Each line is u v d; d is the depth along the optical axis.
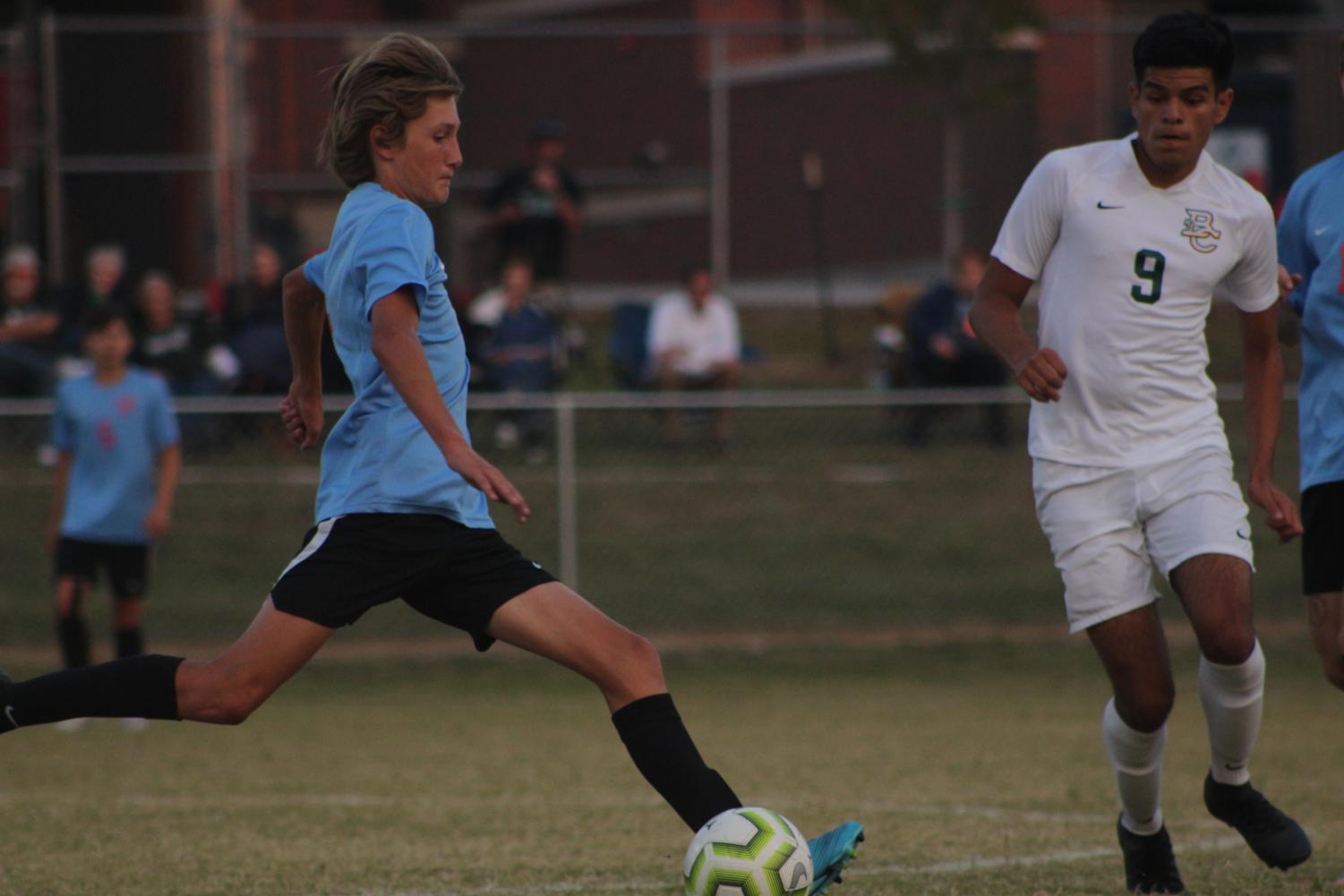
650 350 52.00
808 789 23.28
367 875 16.72
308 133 60.78
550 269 55.44
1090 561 15.20
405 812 21.58
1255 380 16.48
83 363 49.09
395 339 11.85
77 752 28.98
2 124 63.00
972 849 18.08
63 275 57.25
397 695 36.81
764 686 37.00
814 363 56.91
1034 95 56.28
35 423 49.19
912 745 28.31
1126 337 15.33
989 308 15.84
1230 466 15.55
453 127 12.77
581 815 21.20
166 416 32.56
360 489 12.52
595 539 44.72
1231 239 15.47
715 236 60.50
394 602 44.22
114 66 58.84
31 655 38.81
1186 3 69.38
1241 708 15.19
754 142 60.41
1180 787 23.42
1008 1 55.59
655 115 61.19
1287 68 61.62
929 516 46.50
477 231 59.56
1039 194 15.70
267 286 51.84
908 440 48.50
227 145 58.16
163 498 32.53
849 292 60.06
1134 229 15.34
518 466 47.41
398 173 12.73
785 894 12.48
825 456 49.09
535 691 37.34
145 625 40.53
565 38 61.56
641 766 12.81
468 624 12.85
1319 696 34.75
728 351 51.12
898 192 59.09
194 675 12.41
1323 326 16.41
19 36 58.41
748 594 42.59
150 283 49.94
